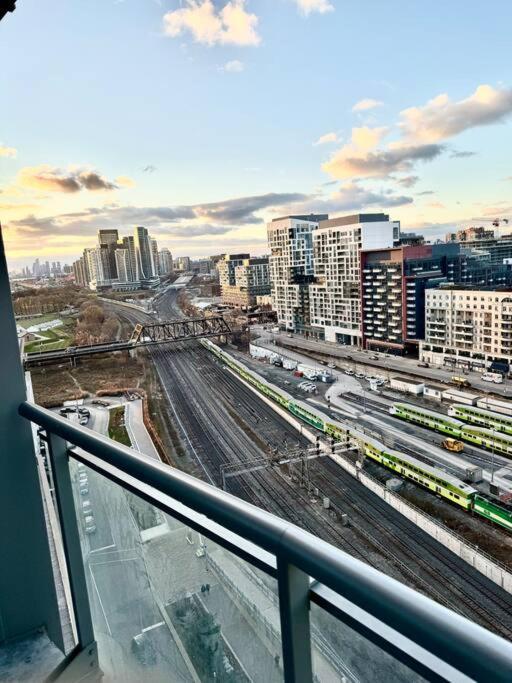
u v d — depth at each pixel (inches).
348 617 18.8
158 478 27.1
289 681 21.0
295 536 18.9
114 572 40.7
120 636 41.7
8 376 46.4
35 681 44.3
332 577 16.9
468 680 14.9
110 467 37.2
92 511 43.3
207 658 30.3
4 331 45.8
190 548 30.6
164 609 34.2
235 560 26.4
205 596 29.8
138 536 35.7
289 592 20.0
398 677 18.6
